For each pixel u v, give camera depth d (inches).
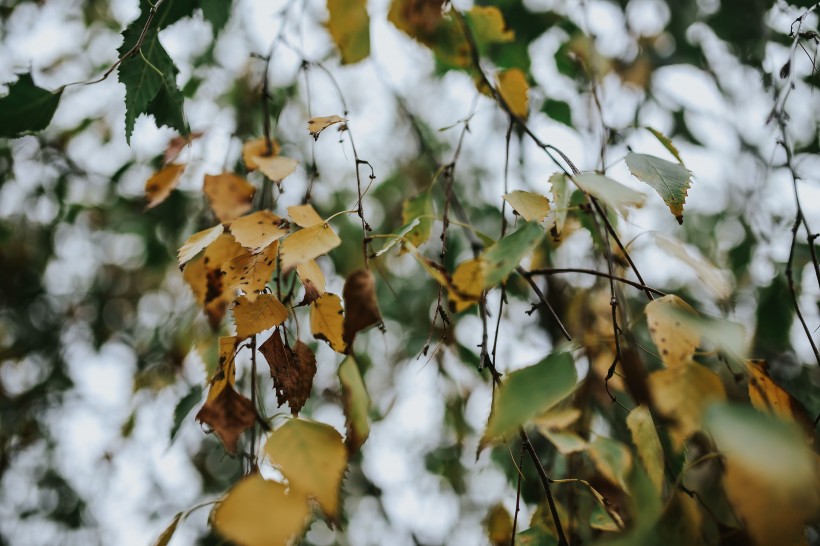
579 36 36.9
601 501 25.5
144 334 52.6
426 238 28.4
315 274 24.3
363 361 47.3
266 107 29.8
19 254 53.1
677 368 21.6
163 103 28.1
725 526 22.7
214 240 24.9
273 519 22.0
